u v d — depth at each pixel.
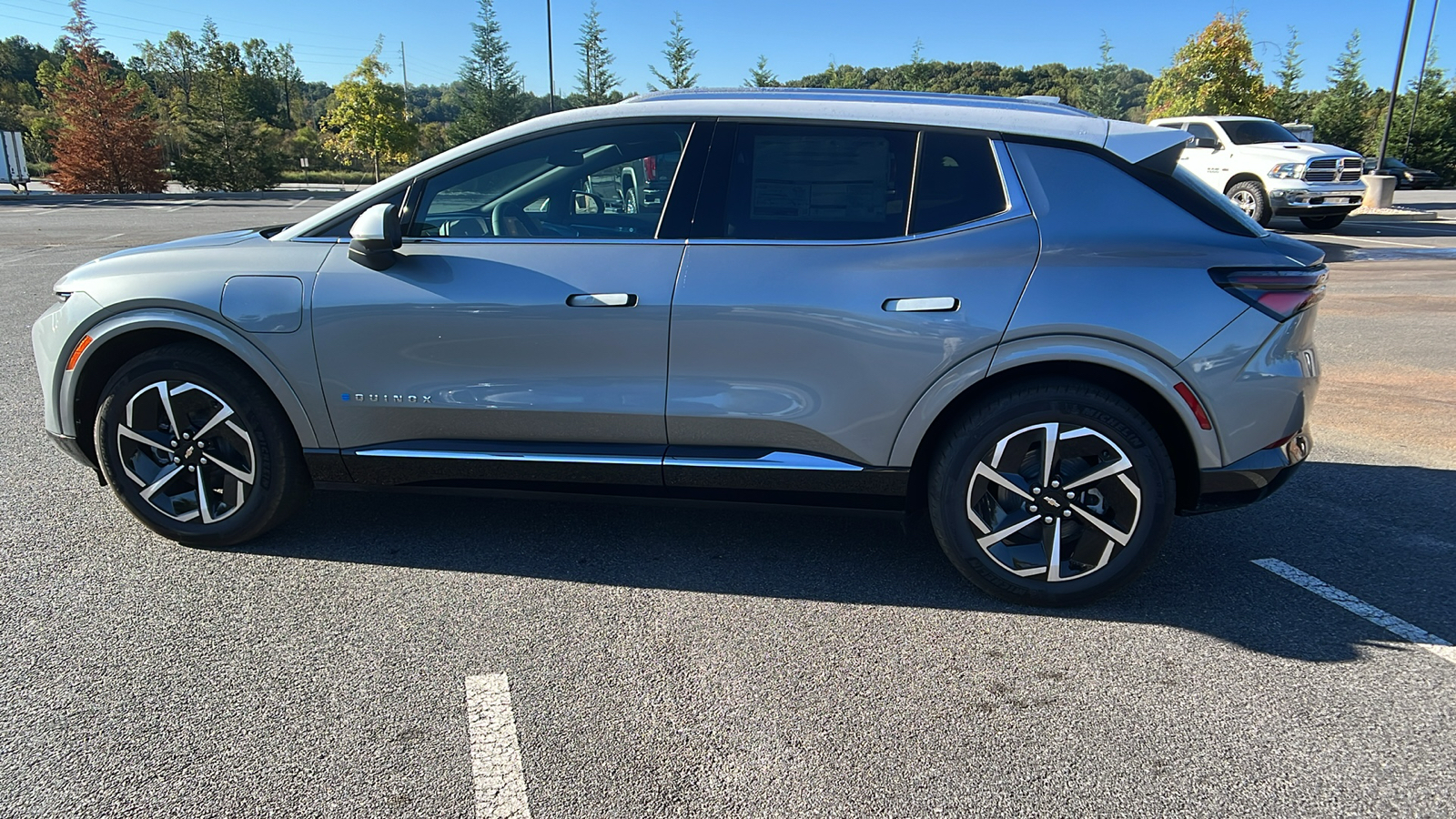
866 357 2.98
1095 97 37.88
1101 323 2.87
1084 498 3.01
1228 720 2.49
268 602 3.07
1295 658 2.81
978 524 3.06
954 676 2.70
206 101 44.38
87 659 2.70
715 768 2.28
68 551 3.42
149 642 2.80
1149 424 2.93
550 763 2.29
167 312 3.25
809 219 3.05
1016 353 2.92
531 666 2.72
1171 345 2.86
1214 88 25.73
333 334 3.17
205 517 3.38
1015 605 3.14
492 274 3.10
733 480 3.16
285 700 2.52
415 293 3.12
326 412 3.25
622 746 2.36
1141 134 2.98
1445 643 2.90
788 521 3.87
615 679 2.66
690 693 2.59
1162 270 2.88
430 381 3.19
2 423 5.00
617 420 3.15
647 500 3.25
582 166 3.17
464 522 3.79
